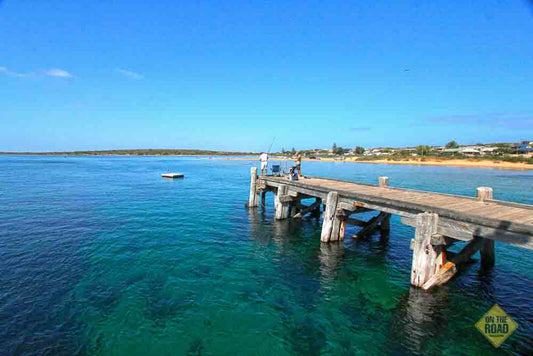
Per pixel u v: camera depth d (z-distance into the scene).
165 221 19.00
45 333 7.54
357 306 9.16
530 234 7.59
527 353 7.19
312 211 21.31
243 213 21.78
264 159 23.94
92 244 14.23
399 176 52.25
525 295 9.84
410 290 9.96
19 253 12.91
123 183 40.28
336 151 165.00
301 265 12.23
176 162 114.00
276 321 8.34
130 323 8.04
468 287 10.33
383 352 7.21
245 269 11.72
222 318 8.41
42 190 32.38
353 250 14.04
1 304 8.77
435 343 7.54
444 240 9.74
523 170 67.19
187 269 11.55
